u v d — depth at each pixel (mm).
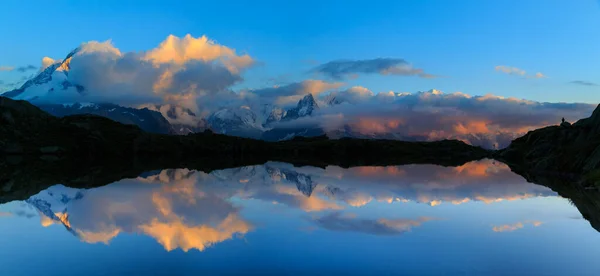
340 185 47094
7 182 49469
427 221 23672
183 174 65875
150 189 41375
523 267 14953
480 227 21828
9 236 19766
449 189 42406
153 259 15781
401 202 31875
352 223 22891
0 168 78375
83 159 125688
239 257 16000
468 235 19891
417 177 61219
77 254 16578
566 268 14820
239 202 31672
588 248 17531
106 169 78188
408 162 129875
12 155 122938
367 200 33125
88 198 34000
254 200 33000
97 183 48188
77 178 55844
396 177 61406
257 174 68250
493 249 17344
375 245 17891
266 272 14219
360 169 85750
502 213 26641
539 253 16781
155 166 91500
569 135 80562
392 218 24469
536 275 14070
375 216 25234
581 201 32656
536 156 93562
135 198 34031
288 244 17969
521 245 18062
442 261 15562
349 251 16875
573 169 60688
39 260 15789
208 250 17047
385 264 15180
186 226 21906
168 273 14188
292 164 110750
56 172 68438
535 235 20078
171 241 18578
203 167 89875
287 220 23688
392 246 17719
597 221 23656
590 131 64438
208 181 52375
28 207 29078
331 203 31203
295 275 13922
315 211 27094
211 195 36312
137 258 15961
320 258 15898
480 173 70625
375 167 95188
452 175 65938
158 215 25625
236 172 73125
